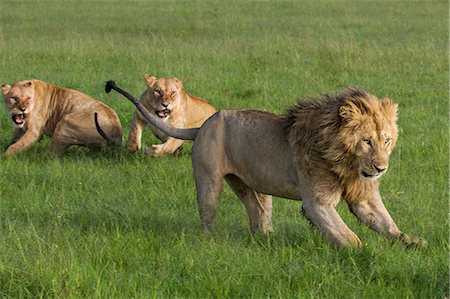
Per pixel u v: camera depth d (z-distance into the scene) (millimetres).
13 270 8570
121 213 11008
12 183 13141
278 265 8953
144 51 26328
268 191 9984
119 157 15320
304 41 29125
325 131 9148
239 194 10641
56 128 15617
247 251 9336
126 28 35375
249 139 9945
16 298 8242
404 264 8805
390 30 34281
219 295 8258
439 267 8758
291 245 9688
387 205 11625
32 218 11195
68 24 36688
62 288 8250
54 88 16344
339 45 26359
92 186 13039
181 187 12773
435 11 42062
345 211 11125
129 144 15453
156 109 15555
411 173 13516
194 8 44250
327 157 9172
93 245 9586
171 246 9695
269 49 26734
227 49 26797
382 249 9164
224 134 10156
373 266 8758
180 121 15875
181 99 15852
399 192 12133
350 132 9000
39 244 9438
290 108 9750
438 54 25516
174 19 39125
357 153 9039
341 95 9336
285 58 25109
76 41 28609
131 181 13133
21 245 9570
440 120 17484
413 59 24891
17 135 16391
